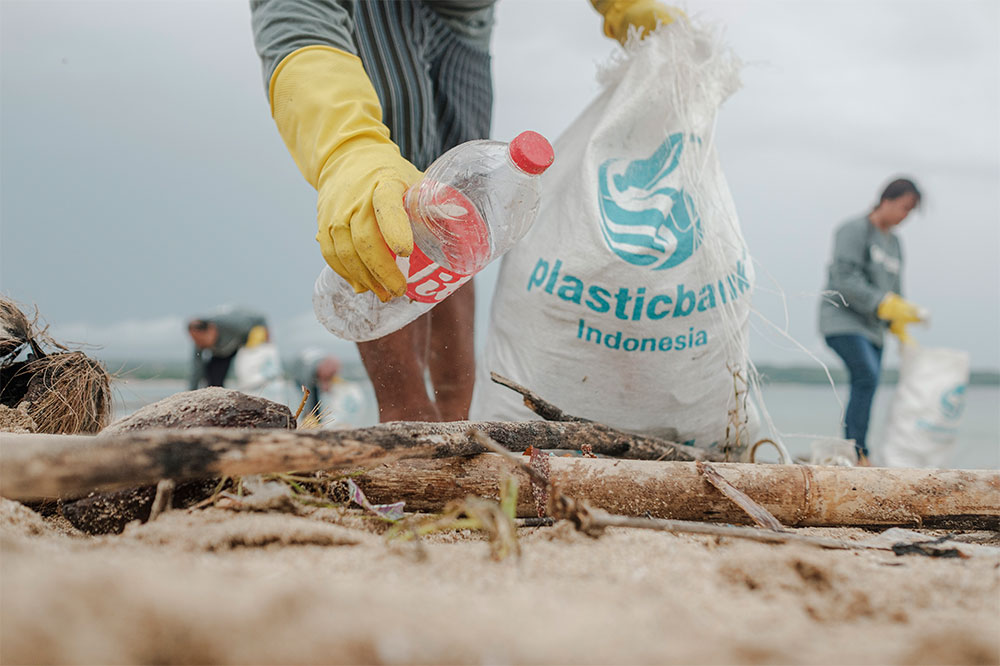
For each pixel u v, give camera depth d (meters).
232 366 7.50
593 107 2.98
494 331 2.96
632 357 2.70
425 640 0.85
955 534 1.96
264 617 0.84
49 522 1.78
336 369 7.96
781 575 1.25
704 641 0.92
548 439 2.07
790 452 3.28
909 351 7.04
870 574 1.36
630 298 2.65
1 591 0.83
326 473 1.77
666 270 2.66
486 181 2.03
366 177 2.00
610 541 1.48
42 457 1.22
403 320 2.35
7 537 1.34
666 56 2.85
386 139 2.19
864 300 5.89
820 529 1.95
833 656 0.87
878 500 1.88
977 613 1.18
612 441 2.28
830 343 6.09
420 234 1.97
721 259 2.74
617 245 2.65
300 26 2.32
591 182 2.73
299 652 0.79
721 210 2.84
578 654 0.85
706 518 1.86
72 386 2.57
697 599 1.15
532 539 1.52
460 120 3.17
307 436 1.49
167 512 1.59
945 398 6.91
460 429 1.80
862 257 6.04
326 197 2.04
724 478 1.86
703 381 2.78
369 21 2.84
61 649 0.74
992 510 1.89
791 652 0.88
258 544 1.40
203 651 0.78
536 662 0.83
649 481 1.84
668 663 0.83
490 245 2.03
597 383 2.74
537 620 0.97
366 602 0.95
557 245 2.73
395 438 1.62
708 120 2.86
